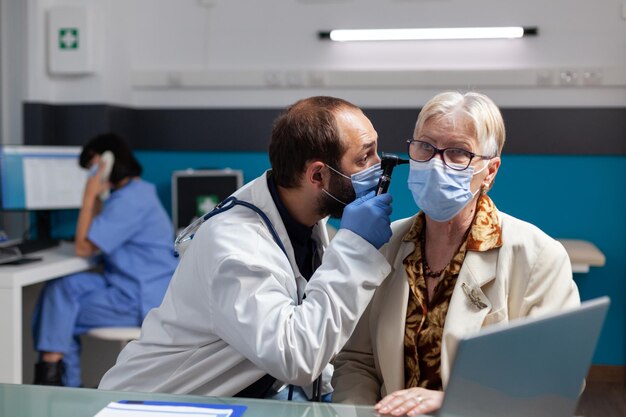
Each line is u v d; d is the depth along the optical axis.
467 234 1.70
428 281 1.72
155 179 4.80
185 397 1.50
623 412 3.72
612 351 4.30
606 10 4.22
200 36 4.69
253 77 4.59
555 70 4.23
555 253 1.66
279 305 1.64
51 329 3.65
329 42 4.53
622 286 4.29
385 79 4.42
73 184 4.33
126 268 3.79
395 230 1.82
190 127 4.73
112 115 4.59
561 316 1.20
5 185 4.12
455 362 1.12
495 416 1.22
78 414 1.40
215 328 1.72
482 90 4.35
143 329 1.92
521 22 4.30
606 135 4.26
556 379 1.27
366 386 1.73
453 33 4.34
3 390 1.54
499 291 1.63
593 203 4.30
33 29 4.52
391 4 4.43
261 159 4.67
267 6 4.59
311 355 1.58
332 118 1.76
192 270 1.79
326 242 1.95
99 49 4.56
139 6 4.76
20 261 3.56
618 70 4.18
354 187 1.77
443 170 1.58
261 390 1.83
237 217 1.79
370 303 1.80
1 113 4.62
